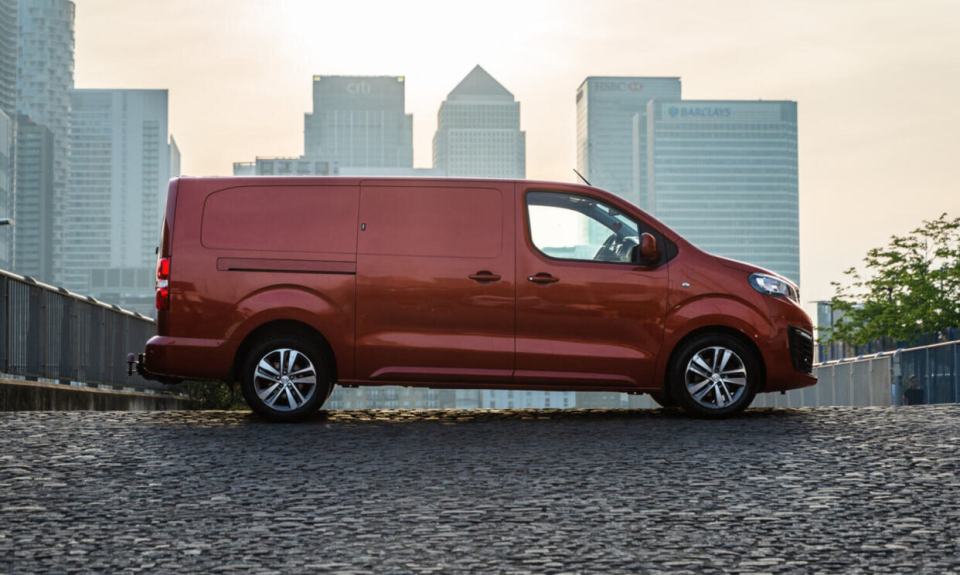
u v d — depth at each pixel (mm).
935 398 20797
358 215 11258
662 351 11297
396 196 11281
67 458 8609
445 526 6461
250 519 6660
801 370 11484
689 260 11430
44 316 16875
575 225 11391
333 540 6141
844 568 5562
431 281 11172
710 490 7465
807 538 6168
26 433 9836
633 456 8781
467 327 11195
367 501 7156
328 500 7191
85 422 10719
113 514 6793
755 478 7859
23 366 15977
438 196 11297
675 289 11336
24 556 5824
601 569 5543
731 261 11562
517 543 6066
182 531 6363
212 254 11188
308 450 9125
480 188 11336
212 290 11172
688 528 6406
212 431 10227
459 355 11164
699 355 11375
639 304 11289
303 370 11219
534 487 7594
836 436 9656
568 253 11336
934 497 7203
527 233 11297
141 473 8070
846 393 25062
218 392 24562
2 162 185625
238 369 11336
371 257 11203
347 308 11164
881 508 6902
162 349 11148
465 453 8977
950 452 8758
